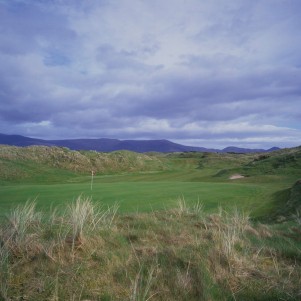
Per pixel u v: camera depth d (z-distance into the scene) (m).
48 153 46.94
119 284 4.01
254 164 43.69
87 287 3.86
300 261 5.15
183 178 41.56
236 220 7.45
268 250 5.53
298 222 8.53
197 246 5.27
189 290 3.91
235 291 4.02
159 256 4.85
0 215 8.10
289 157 42.62
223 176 40.28
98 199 15.88
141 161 56.19
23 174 38.31
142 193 18.42
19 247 4.65
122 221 7.40
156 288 3.97
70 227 5.68
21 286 3.79
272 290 4.04
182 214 8.80
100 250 4.88
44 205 13.30
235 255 4.86
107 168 49.41
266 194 19.73
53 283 3.82
